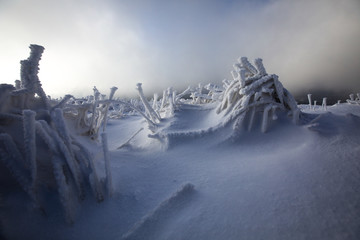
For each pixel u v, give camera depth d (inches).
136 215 86.6
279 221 76.5
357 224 71.6
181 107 247.6
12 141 83.2
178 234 74.7
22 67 111.9
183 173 127.2
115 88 179.0
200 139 175.9
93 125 170.6
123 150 193.8
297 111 181.6
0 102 98.0
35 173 80.8
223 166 131.2
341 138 141.7
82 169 95.7
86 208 87.6
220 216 82.0
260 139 169.3
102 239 74.9
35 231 74.6
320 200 84.9
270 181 103.2
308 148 135.3
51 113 117.0
